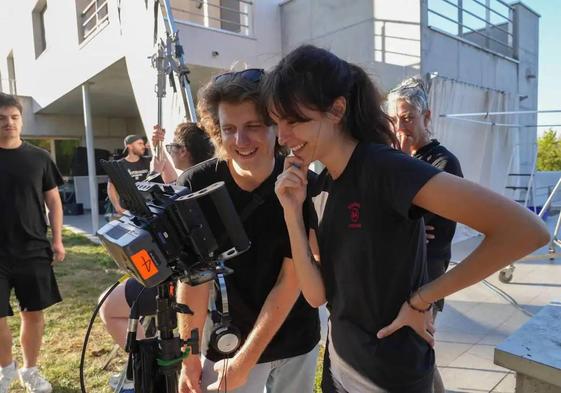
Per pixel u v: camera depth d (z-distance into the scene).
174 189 1.15
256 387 1.56
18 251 2.54
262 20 7.23
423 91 2.22
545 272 4.64
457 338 3.16
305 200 1.30
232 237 1.12
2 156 2.54
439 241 1.96
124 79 7.57
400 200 0.95
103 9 7.23
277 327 1.44
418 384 1.09
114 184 1.12
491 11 7.24
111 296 2.03
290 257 1.44
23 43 11.70
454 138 5.83
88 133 8.00
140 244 0.97
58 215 2.92
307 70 0.98
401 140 2.18
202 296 1.48
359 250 1.05
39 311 2.66
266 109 1.12
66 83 8.72
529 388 1.29
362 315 1.11
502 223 0.86
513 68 7.87
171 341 1.15
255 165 1.36
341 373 1.18
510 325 3.38
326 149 1.05
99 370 2.93
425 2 5.66
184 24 6.27
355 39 6.39
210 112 1.42
